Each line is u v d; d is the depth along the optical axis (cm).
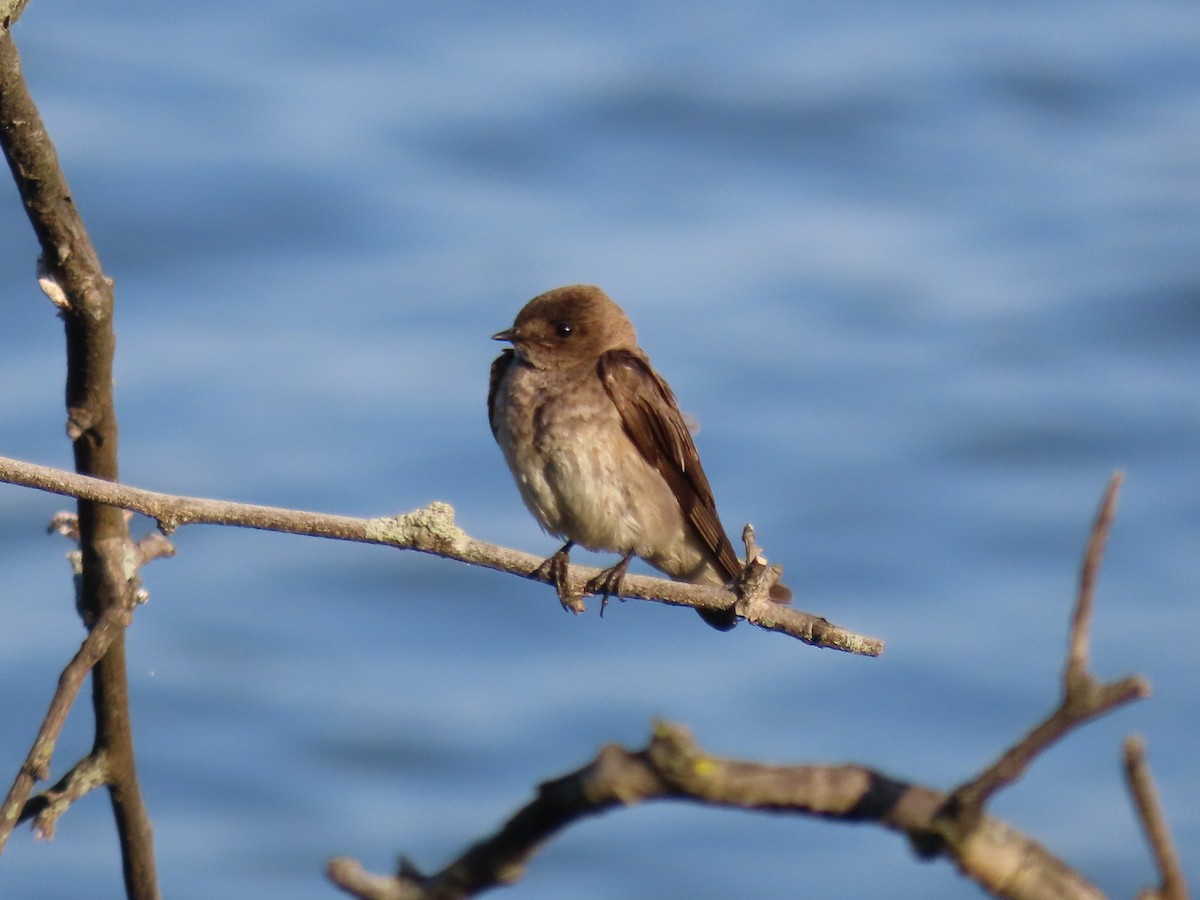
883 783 477
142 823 1133
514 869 494
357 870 510
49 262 1104
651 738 480
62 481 1016
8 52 1045
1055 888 468
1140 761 450
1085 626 476
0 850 952
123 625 1072
